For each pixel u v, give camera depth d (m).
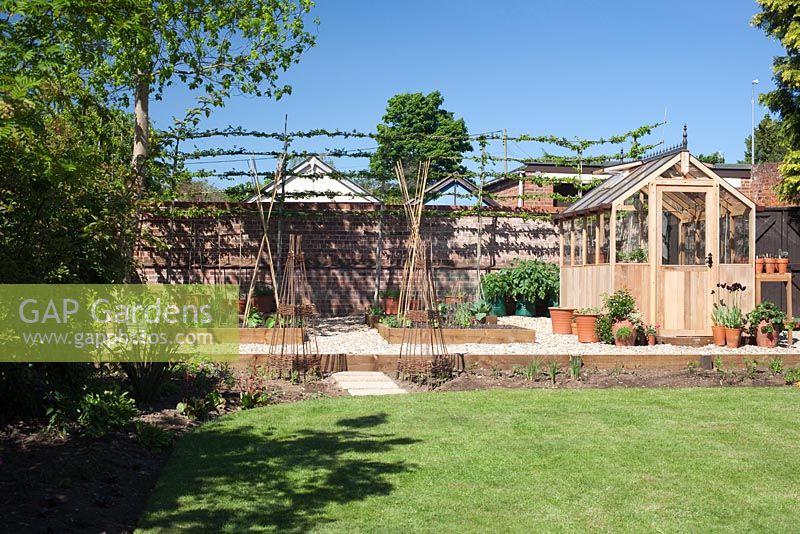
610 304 12.50
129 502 4.76
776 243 17.08
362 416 7.32
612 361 10.55
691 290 12.88
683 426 6.89
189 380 8.16
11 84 4.88
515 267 17.83
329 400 8.15
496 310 17.41
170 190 16.25
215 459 5.75
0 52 5.14
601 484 5.19
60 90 7.00
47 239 5.91
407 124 44.44
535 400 8.14
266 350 11.17
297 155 16.80
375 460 5.77
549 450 6.06
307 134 16.78
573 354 10.56
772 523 4.46
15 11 5.18
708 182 12.84
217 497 4.88
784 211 17.00
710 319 12.87
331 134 16.95
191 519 4.47
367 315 15.91
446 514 4.59
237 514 4.56
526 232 18.06
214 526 4.37
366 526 4.39
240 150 16.53
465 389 9.00
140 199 8.27
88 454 5.47
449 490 5.05
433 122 44.78
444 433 6.63
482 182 17.83
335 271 17.61
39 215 5.80
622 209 12.84
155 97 13.60
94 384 6.74
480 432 6.67
